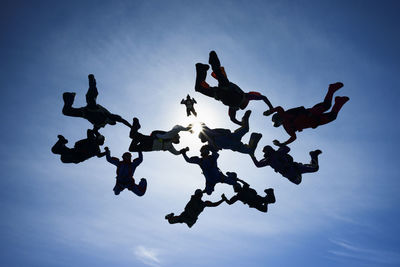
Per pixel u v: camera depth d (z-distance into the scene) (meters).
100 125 13.25
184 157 14.15
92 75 12.76
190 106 13.59
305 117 13.33
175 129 13.59
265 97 13.44
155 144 13.62
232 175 14.59
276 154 14.27
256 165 14.31
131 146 13.72
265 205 14.81
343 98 13.57
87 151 13.44
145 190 14.36
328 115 13.42
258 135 14.27
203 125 13.87
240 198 14.57
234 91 13.11
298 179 14.51
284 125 13.65
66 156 13.45
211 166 14.23
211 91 13.26
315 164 14.89
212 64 12.70
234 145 13.84
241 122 13.79
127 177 13.77
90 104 12.81
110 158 13.73
